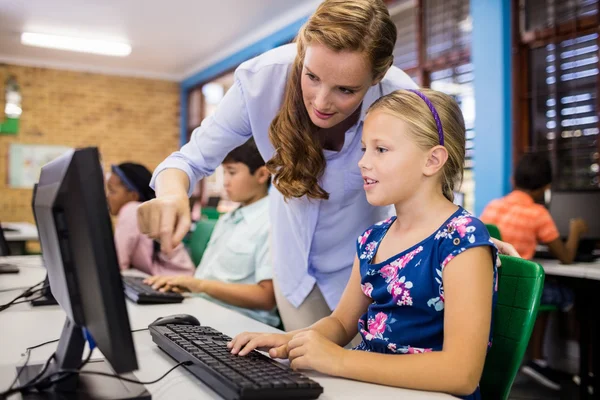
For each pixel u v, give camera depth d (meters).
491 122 4.12
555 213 3.30
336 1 1.08
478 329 0.87
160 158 9.09
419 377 0.84
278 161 1.35
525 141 4.05
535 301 0.99
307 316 1.58
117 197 2.79
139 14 6.21
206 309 1.53
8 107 7.97
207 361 0.88
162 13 6.19
